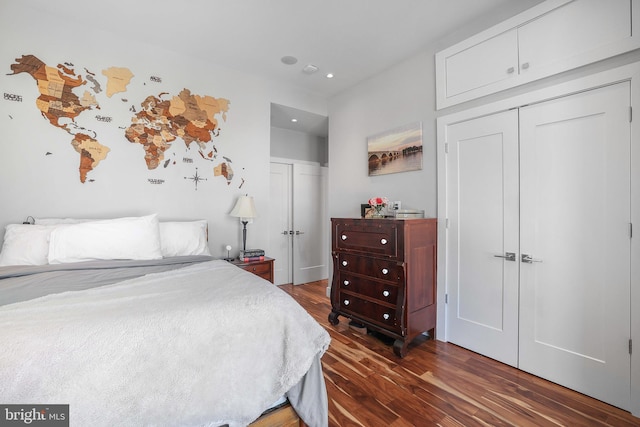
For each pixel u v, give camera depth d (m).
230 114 3.23
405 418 1.57
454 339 2.50
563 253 1.89
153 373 0.98
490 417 1.58
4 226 2.18
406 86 2.92
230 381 1.11
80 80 2.46
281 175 4.49
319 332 1.31
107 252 2.01
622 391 1.65
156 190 2.80
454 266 2.50
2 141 2.18
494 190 2.23
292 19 2.36
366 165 3.36
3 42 2.18
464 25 2.41
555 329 1.92
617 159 1.68
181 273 1.72
